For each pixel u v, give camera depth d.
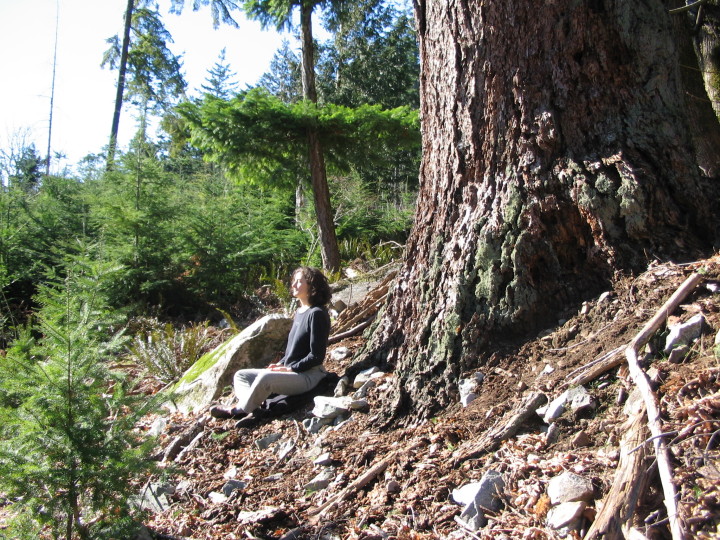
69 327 2.74
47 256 8.77
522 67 3.59
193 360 6.13
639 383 2.54
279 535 2.85
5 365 2.62
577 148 3.52
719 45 4.57
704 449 2.19
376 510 2.79
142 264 8.23
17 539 2.61
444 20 3.88
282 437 3.88
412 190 17.89
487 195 3.71
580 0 3.45
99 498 2.62
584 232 3.46
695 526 1.93
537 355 3.29
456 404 3.37
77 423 2.64
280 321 5.24
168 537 2.96
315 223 11.59
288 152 9.33
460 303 3.63
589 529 2.11
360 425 3.62
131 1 17.17
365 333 4.60
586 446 2.62
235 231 9.18
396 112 8.77
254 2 9.74
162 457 4.02
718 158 3.91
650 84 3.49
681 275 3.09
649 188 3.32
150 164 8.63
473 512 2.50
